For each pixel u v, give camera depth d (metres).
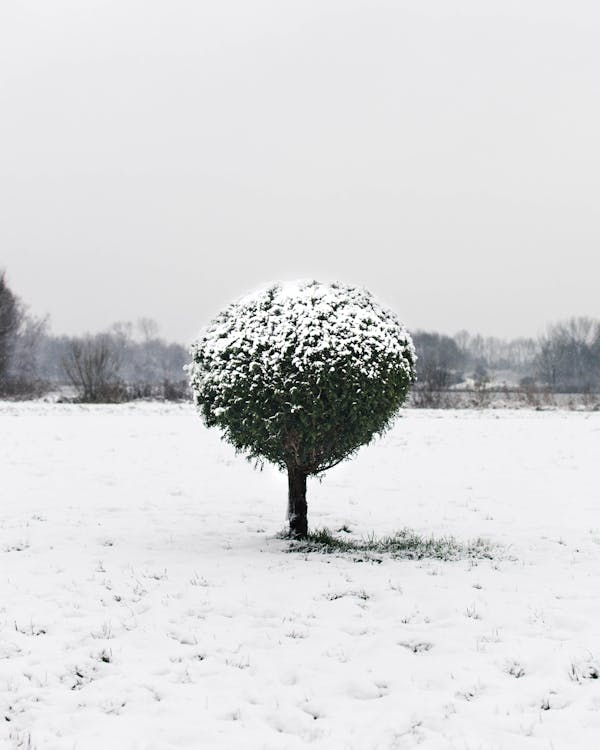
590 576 8.02
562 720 4.82
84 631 6.32
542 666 5.65
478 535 10.52
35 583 7.61
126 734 4.68
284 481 14.91
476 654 5.89
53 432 22.17
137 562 8.48
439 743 4.56
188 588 7.46
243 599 7.12
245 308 9.01
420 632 6.35
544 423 27.81
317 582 7.65
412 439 22.12
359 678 5.48
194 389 9.50
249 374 8.55
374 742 4.62
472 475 16.02
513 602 7.06
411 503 13.05
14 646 5.96
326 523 11.32
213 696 5.21
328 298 8.82
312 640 6.20
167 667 5.66
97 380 44.66
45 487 13.57
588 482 15.20
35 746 4.52
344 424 8.76
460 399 45.53
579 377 81.12
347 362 8.46
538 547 9.63
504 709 4.98
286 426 8.68
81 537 9.75
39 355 83.81
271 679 5.49
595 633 6.26
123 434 22.09
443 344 85.38
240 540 9.82
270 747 4.54
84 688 5.32
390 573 8.01
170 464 16.69
